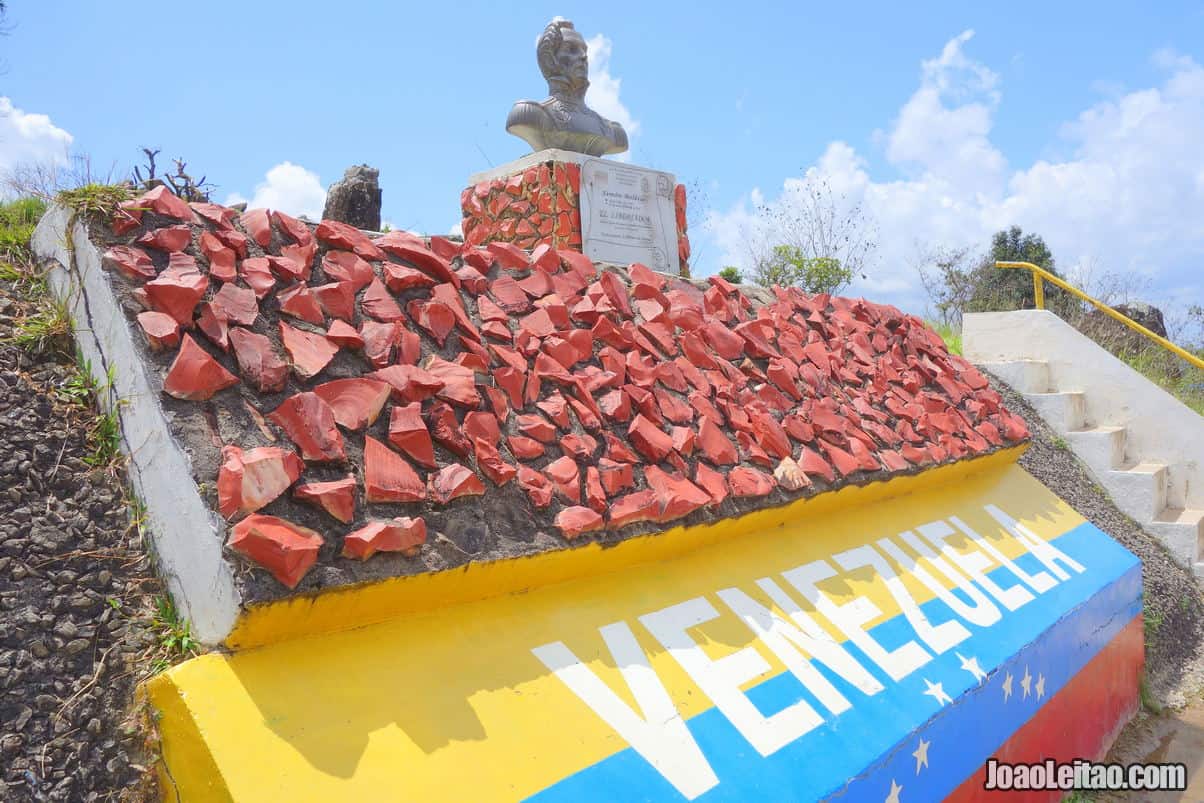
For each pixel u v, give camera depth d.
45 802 1.84
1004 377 8.14
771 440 3.77
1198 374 11.62
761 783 2.48
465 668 2.27
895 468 4.27
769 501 3.51
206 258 2.70
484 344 3.17
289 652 2.06
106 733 1.98
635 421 3.27
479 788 2.00
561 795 2.11
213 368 2.30
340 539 2.18
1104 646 4.83
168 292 2.41
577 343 3.49
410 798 1.90
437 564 2.30
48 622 2.09
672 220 5.91
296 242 2.99
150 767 1.95
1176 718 5.21
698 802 2.31
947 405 5.18
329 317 2.82
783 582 3.37
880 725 2.97
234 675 1.94
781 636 3.08
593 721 2.35
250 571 1.97
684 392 3.72
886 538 4.11
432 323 3.04
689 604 2.97
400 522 2.24
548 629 2.55
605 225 5.48
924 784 3.06
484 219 5.77
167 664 2.07
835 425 4.18
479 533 2.48
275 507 2.13
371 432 2.52
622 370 3.54
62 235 2.75
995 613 4.06
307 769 1.84
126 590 2.25
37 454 2.42
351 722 1.97
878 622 3.49
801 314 5.07
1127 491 7.22
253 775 1.78
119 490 2.44
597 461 3.03
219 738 1.81
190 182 4.61
